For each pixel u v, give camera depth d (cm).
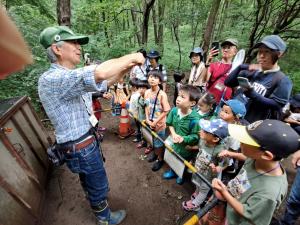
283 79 220
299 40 678
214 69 366
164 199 280
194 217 160
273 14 700
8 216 183
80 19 978
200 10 862
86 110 191
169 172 318
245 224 139
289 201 215
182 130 278
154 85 326
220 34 940
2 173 194
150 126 333
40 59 431
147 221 250
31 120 303
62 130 180
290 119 243
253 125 138
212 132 210
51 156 195
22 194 213
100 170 205
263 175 135
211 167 220
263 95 226
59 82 154
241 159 193
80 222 248
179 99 268
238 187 148
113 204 273
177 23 923
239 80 220
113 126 488
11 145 223
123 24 1230
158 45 991
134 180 315
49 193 284
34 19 524
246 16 740
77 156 187
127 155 375
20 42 32
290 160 368
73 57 174
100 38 866
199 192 242
